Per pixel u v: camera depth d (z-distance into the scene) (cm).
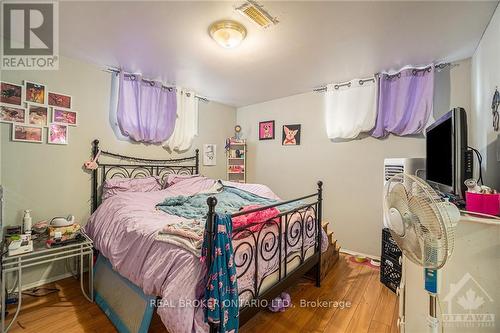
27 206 207
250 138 399
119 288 173
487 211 112
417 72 239
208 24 173
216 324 109
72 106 232
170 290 118
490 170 168
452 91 229
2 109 194
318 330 159
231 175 396
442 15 159
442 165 153
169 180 283
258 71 260
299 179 341
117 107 256
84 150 241
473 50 206
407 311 140
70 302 190
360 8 153
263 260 153
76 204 236
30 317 171
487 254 110
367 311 180
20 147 203
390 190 105
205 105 370
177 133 315
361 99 274
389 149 266
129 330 147
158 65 246
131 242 162
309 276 234
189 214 195
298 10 155
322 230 230
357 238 289
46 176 217
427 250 85
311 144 329
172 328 112
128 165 276
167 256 134
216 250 112
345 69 251
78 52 219
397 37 187
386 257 217
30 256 171
